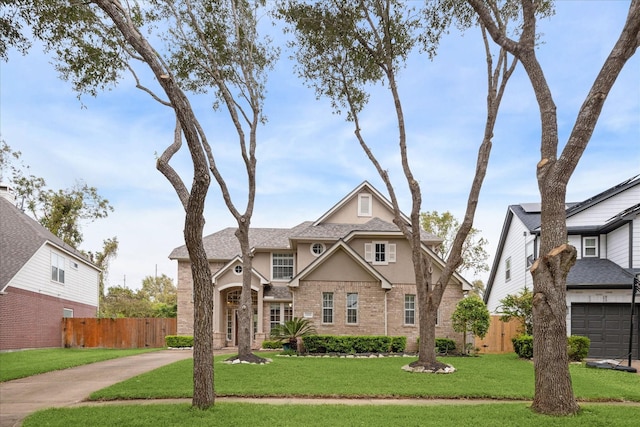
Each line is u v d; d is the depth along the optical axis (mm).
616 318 20016
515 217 26859
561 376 8984
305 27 16297
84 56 13484
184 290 27844
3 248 23219
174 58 17234
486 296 34094
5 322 21531
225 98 16812
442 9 15445
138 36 10336
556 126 9867
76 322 27359
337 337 20688
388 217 27828
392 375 13281
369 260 23781
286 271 28219
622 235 20875
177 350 24578
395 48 16422
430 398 10594
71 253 28109
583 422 8258
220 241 29844
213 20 16953
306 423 8047
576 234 22562
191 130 9180
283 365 15297
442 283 14734
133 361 17906
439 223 42469
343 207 27781
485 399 10578
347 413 8781
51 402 10352
